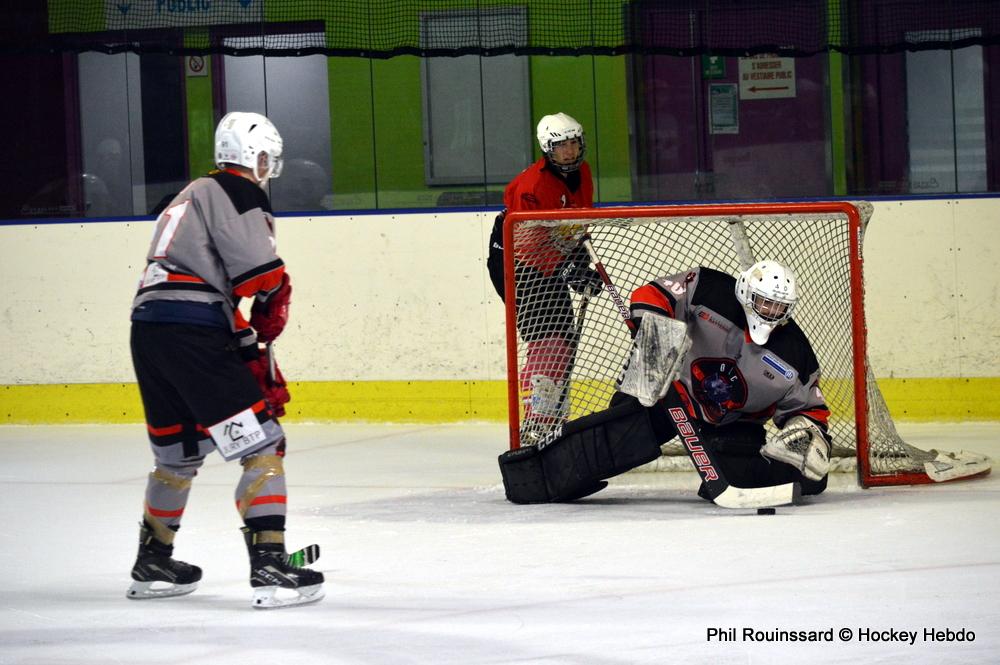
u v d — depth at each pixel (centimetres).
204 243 1074
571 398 1786
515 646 926
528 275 1772
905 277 2134
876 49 2255
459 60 2370
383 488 1694
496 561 1218
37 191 2478
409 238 2284
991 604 998
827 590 1056
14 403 2417
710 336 1462
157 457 1118
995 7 2205
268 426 1080
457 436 2161
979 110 2227
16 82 2470
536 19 2347
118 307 2383
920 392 2141
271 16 2417
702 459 1466
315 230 2314
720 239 1892
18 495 1697
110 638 990
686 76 2323
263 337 1126
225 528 1443
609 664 878
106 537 1409
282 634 984
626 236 1827
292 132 2427
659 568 1159
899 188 2269
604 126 2356
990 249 2109
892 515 1373
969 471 1592
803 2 2275
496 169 2375
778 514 1407
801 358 1452
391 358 2303
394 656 912
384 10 2380
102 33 2445
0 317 2414
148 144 2450
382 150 2402
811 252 1772
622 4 2328
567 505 1524
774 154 2312
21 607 1098
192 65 2436
